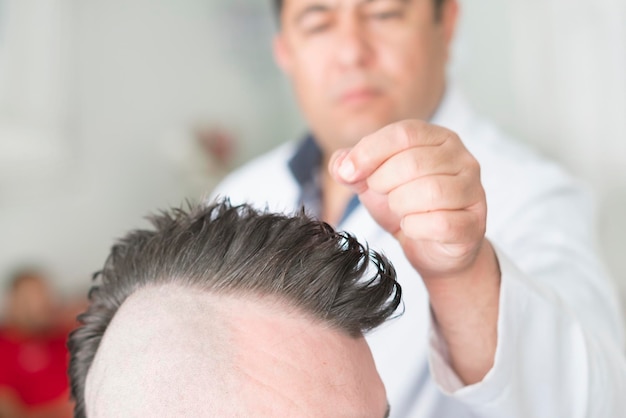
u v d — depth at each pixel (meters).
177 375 0.41
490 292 0.54
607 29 2.32
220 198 0.56
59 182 2.88
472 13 2.73
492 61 2.70
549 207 0.90
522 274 0.55
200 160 3.22
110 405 0.42
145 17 3.23
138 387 0.42
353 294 0.45
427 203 0.44
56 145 2.81
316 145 1.23
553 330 0.56
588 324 0.69
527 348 0.56
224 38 3.53
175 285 0.47
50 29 2.78
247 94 3.64
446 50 1.17
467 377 0.57
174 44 3.34
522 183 0.94
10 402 2.46
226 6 3.53
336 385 0.43
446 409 0.86
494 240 0.88
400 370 0.89
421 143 0.45
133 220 3.16
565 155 2.48
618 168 2.36
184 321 0.44
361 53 1.02
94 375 0.45
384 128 0.46
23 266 2.78
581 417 0.58
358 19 1.03
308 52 1.08
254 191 1.29
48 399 2.52
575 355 0.57
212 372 0.41
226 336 0.43
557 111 2.49
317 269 0.45
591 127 2.41
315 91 1.09
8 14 2.67
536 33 2.52
